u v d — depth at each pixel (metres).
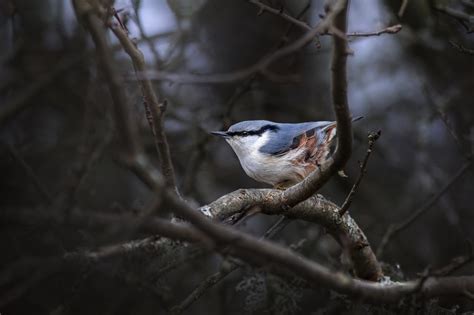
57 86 11.63
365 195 13.63
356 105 14.93
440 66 13.95
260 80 13.80
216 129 13.18
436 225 13.29
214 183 13.80
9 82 11.23
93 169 10.53
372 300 6.66
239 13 14.38
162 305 8.02
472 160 10.60
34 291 7.89
